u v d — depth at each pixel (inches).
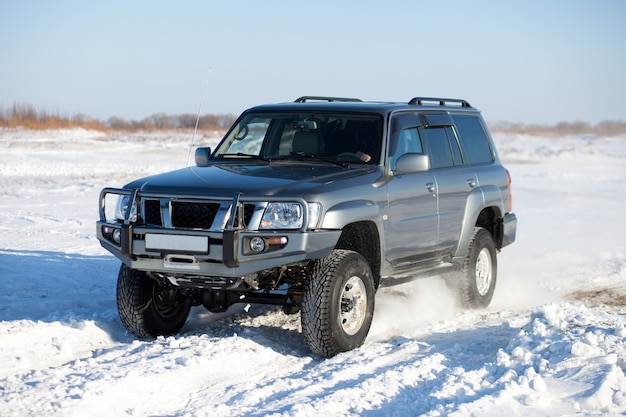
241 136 305.7
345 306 256.4
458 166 328.8
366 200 264.7
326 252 246.1
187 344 258.4
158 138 2342.5
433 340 275.3
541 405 195.9
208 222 245.3
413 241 292.7
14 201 691.4
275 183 250.4
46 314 301.4
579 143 3095.5
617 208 778.8
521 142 3110.2
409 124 303.7
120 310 270.7
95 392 203.8
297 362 248.4
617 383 203.5
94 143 1786.4
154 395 209.0
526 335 243.4
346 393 204.1
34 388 208.2
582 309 266.2
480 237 335.0
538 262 462.6
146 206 257.0
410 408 196.4
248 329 284.2
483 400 195.0
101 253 445.4
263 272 255.8
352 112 295.7
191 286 259.4
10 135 2087.8
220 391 214.8
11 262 398.0
